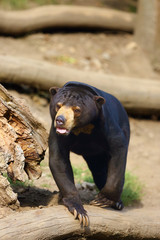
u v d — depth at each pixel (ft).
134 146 54.80
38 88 56.65
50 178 35.63
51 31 77.51
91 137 27.55
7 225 22.56
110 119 27.61
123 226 27.22
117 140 27.81
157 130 60.75
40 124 27.04
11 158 24.86
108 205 28.78
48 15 75.87
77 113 24.82
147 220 28.84
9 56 56.24
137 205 37.22
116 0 97.96
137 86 60.49
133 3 97.50
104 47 76.38
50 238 23.77
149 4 75.05
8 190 24.91
